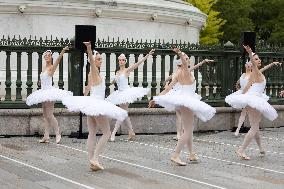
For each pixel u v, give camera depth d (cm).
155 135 1731
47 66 1519
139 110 1750
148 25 2634
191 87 1205
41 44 1708
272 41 6512
